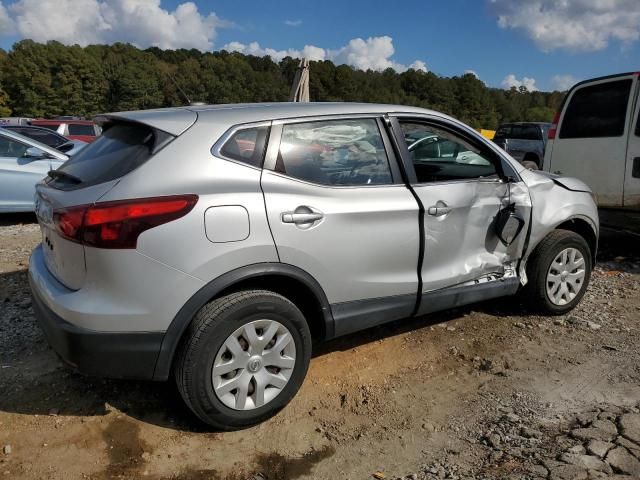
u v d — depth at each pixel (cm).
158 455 277
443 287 366
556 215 426
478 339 409
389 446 288
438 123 375
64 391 328
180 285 265
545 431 293
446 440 292
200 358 271
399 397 334
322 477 265
